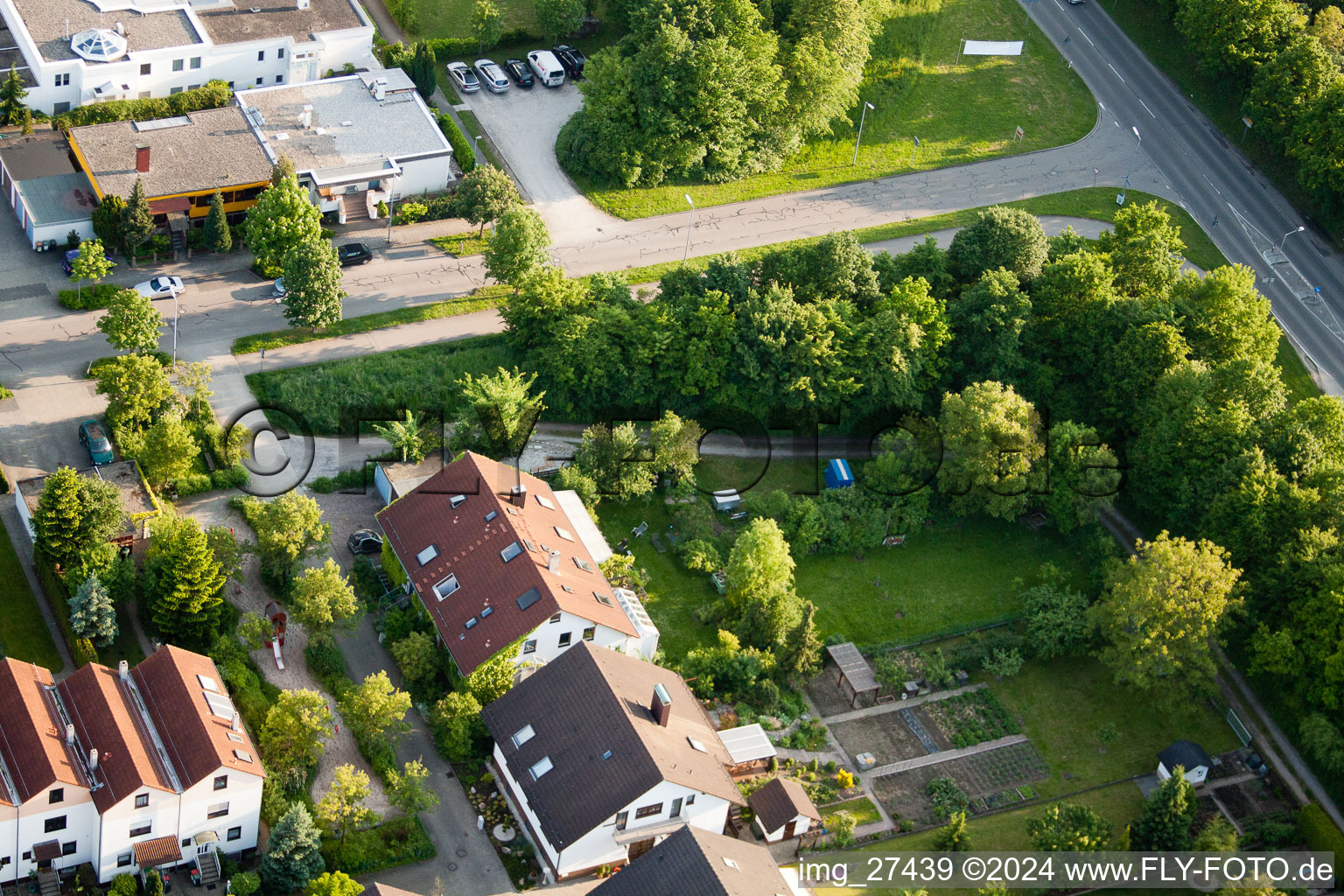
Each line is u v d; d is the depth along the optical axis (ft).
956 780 405.18
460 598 394.32
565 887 354.95
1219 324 508.53
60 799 325.01
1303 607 424.46
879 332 490.08
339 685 384.88
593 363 474.49
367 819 353.31
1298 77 609.42
